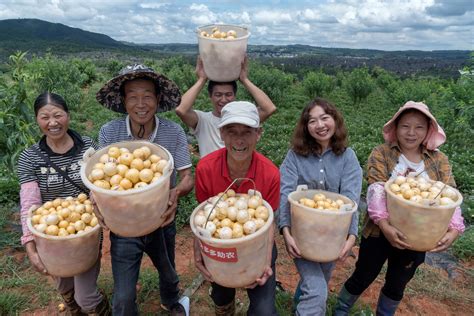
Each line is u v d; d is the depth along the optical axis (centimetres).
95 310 288
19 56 521
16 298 359
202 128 349
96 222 244
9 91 471
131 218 199
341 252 249
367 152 942
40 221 238
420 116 252
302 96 2452
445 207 223
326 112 257
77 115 1374
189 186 268
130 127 269
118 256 248
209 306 362
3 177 618
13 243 459
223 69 312
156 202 204
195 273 416
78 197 258
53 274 244
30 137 455
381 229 254
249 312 249
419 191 242
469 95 1009
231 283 214
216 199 223
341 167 273
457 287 429
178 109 331
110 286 375
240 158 227
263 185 240
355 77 2259
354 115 1864
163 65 3978
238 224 204
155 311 350
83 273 261
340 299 316
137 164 207
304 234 242
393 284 279
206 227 201
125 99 251
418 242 238
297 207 241
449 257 489
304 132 271
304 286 255
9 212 546
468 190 726
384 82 3400
